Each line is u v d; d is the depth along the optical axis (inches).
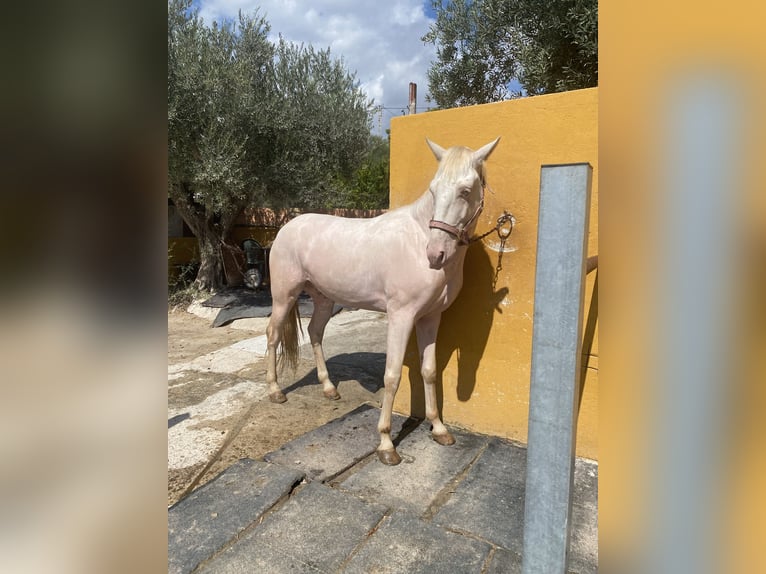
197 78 243.0
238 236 365.7
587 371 96.5
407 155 117.6
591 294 94.3
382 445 98.8
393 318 98.4
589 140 92.4
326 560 67.9
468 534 74.6
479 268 108.4
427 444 105.8
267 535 73.2
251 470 90.7
